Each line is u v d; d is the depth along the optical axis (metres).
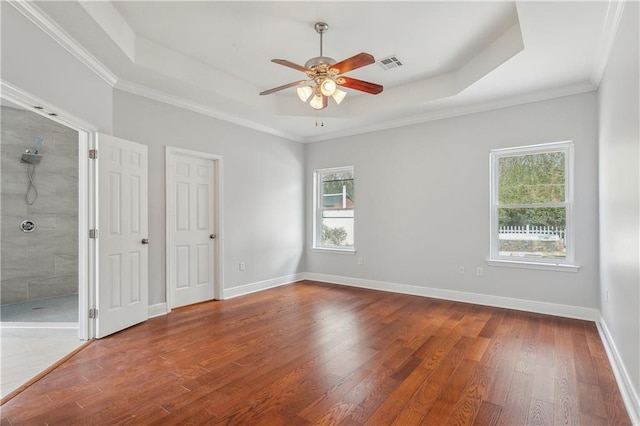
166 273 4.03
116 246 3.31
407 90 4.36
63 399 2.11
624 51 2.19
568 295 3.78
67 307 4.11
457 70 3.93
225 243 4.78
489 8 2.73
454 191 4.57
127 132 3.66
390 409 2.01
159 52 3.35
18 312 3.89
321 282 5.88
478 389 2.23
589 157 3.64
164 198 4.04
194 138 4.36
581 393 2.18
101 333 3.14
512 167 4.21
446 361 2.66
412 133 4.95
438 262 4.71
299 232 6.06
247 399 2.12
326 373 2.46
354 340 3.11
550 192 3.95
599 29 2.58
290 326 3.52
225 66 3.86
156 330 3.40
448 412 1.97
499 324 3.55
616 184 2.53
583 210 3.68
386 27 3.02
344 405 2.05
